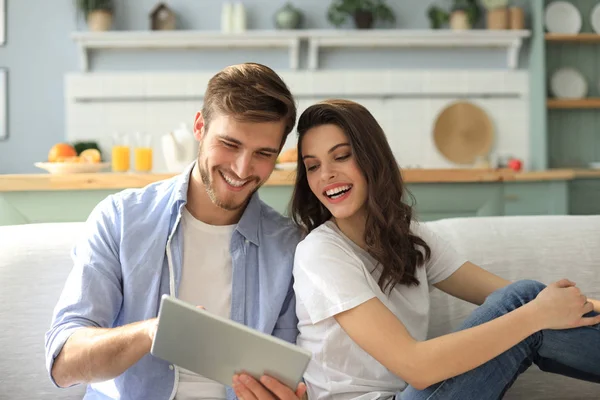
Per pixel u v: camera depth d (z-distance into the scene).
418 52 5.09
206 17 5.03
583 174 4.66
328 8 5.06
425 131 5.09
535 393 1.79
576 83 5.09
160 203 1.61
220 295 1.60
